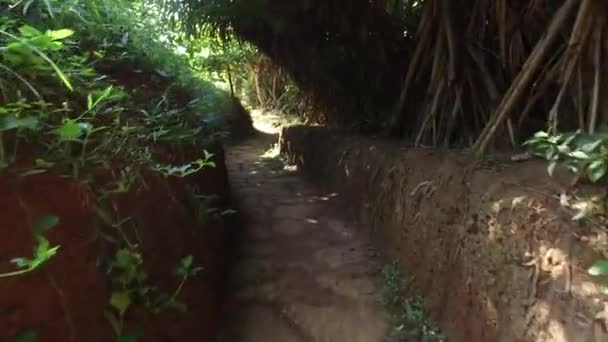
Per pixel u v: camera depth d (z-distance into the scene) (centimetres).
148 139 202
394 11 377
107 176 155
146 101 235
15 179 123
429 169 262
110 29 245
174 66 330
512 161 217
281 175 560
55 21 184
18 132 124
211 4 375
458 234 215
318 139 512
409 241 268
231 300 271
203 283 229
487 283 188
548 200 169
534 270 164
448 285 221
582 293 144
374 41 375
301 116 790
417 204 260
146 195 181
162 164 199
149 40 292
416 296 248
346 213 391
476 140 263
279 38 443
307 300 266
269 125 977
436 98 305
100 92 157
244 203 436
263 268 304
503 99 241
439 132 303
